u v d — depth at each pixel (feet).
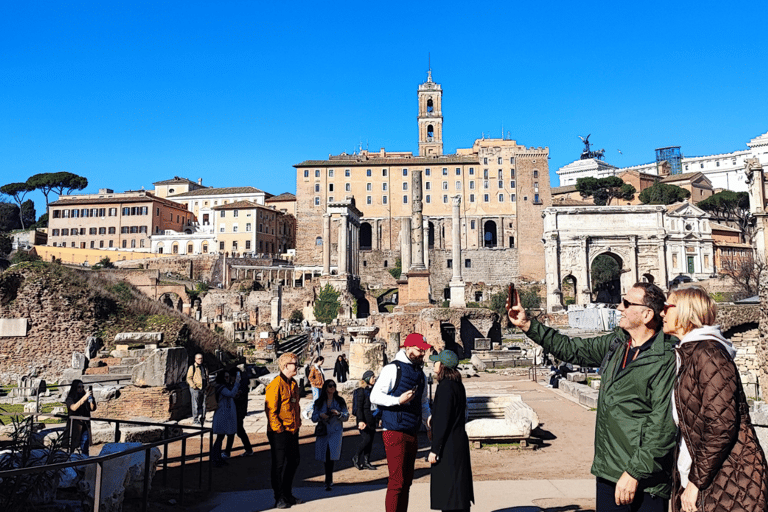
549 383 97.45
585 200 545.85
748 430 14.89
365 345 89.25
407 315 156.56
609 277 384.47
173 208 506.48
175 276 368.68
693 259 332.39
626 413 17.67
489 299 360.69
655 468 16.52
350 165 500.33
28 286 99.71
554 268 306.35
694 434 14.92
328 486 36.09
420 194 173.27
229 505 32.35
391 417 27.27
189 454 47.91
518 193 489.26
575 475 39.96
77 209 479.82
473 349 149.69
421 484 36.60
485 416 58.03
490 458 45.98
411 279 168.96
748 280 218.79
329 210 361.51
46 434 43.57
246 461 45.29
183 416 60.75
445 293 468.34
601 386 18.92
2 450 33.96
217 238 479.41
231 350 123.85
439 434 24.44
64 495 30.96
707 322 16.28
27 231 453.58
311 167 500.33
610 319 223.30
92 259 404.77
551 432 57.11
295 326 247.29
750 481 14.46
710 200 485.15
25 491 28.27
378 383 27.50
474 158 507.30
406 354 28.32
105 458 25.14
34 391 80.28
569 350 20.75
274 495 31.76
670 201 520.42
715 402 14.55
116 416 57.67
